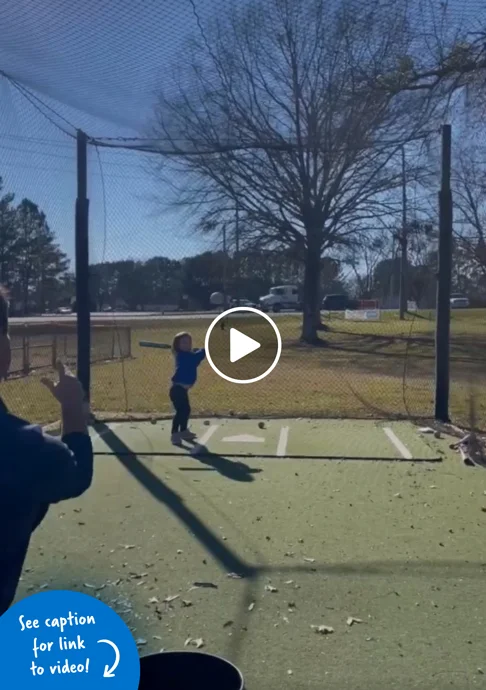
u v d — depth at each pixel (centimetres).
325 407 1200
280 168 2281
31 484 176
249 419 1059
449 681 347
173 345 905
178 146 1103
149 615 414
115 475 736
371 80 1065
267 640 386
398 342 2719
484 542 543
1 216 1950
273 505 636
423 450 852
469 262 3219
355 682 345
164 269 2189
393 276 4059
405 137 1110
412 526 580
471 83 1077
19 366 1823
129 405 1200
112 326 2181
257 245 2583
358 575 477
